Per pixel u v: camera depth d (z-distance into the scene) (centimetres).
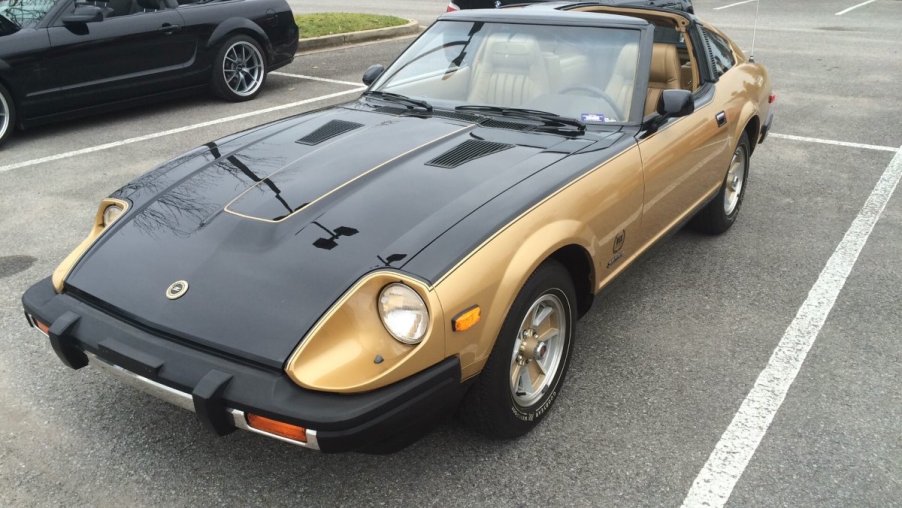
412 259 241
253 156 324
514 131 340
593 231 303
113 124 765
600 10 436
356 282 236
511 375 276
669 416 311
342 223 262
